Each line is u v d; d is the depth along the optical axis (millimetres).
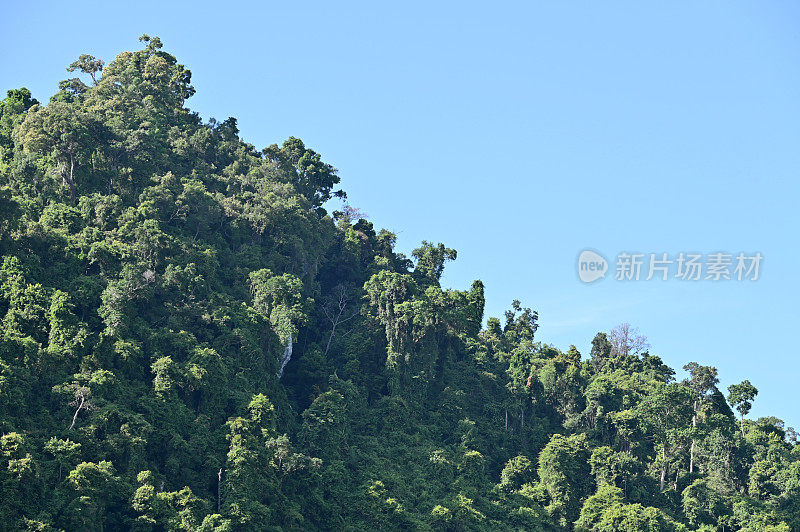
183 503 106625
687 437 157625
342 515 125875
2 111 177500
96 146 156625
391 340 157875
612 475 148750
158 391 118875
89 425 108688
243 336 134625
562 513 143250
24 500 96875
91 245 133500
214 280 147625
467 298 176500
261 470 117312
